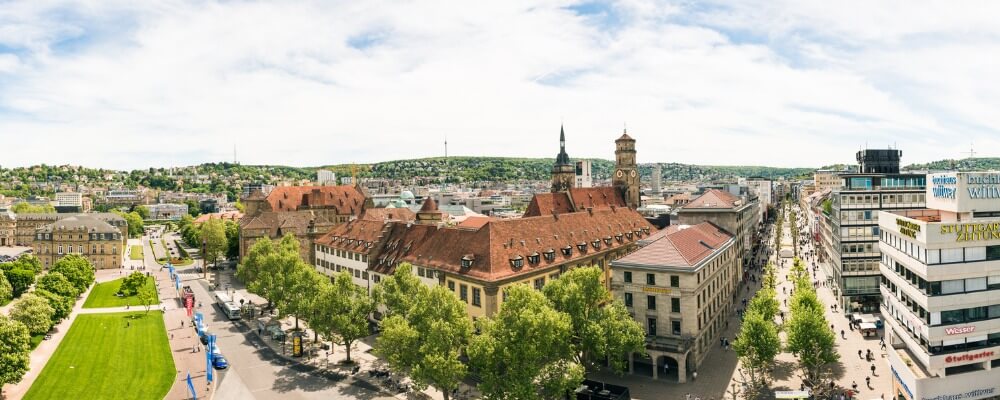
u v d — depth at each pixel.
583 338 78.44
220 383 86.50
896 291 81.06
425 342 74.38
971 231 68.50
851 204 125.75
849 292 125.69
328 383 85.88
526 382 66.25
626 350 81.44
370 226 136.88
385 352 76.56
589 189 191.75
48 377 88.94
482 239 100.44
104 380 87.88
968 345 69.19
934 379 68.44
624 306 87.25
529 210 172.38
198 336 111.56
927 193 82.06
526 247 103.62
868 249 125.31
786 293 145.75
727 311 117.69
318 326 93.69
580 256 113.94
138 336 113.12
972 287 68.81
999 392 70.44
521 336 68.38
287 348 104.12
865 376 86.81
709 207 142.00
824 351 81.19
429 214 149.62
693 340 86.81
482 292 93.00
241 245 177.00
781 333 112.75
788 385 83.12
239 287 167.38
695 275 87.38
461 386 84.38
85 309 139.75
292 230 180.75
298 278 109.50
